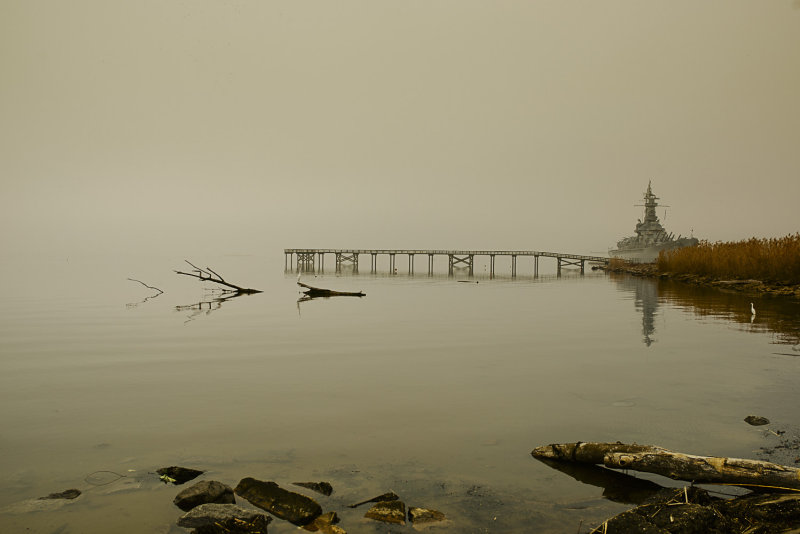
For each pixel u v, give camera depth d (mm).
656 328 22578
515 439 9320
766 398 11477
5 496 7254
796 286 39469
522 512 6719
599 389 12477
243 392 12648
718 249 55406
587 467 8195
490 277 80062
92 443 9266
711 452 8359
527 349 18109
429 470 8047
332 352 17906
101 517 6656
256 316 29047
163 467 8211
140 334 22297
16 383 13648
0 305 36125
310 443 9203
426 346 18969
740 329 21625
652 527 5836
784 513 6113
